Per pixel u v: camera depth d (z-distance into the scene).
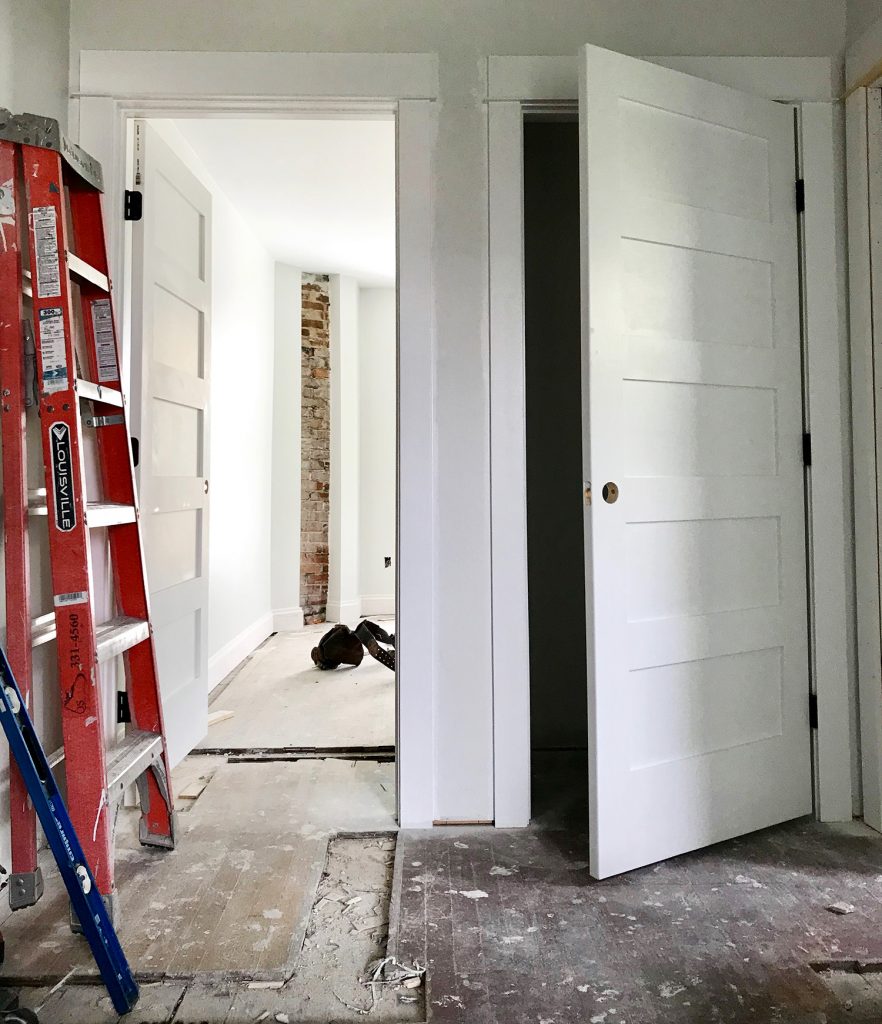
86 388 1.80
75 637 1.64
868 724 2.21
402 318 2.19
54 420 1.67
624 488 1.92
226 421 4.20
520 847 2.04
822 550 2.23
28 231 1.78
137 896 1.79
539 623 2.97
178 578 2.70
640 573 1.95
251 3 2.20
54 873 1.91
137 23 2.19
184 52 2.19
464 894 1.79
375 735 3.00
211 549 3.91
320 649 4.17
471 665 2.19
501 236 2.20
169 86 2.18
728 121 2.14
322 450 5.65
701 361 2.06
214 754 2.79
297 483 5.47
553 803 2.36
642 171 1.99
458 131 2.21
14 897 1.60
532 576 2.98
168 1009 1.39
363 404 5.96
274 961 1.53
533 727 2.96
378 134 3.38
